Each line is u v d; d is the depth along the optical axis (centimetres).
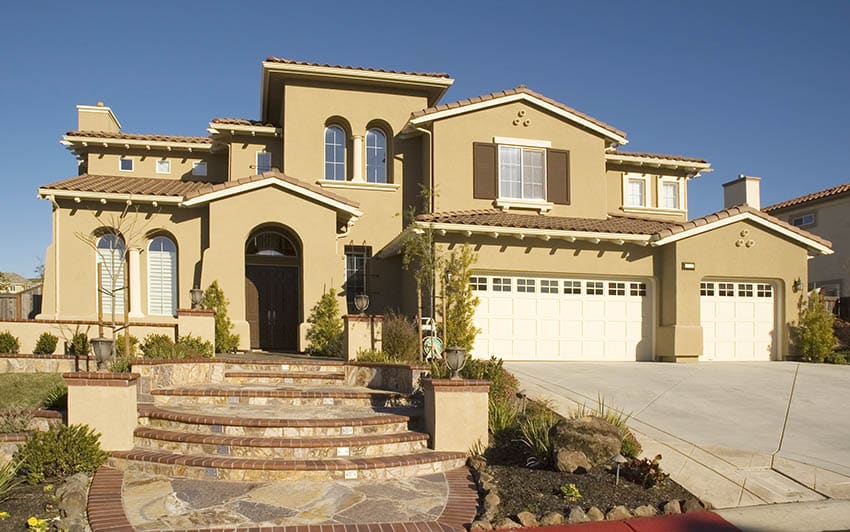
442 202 2105
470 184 2138
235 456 976
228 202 1878
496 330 1961
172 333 1582
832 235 3150
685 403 1410
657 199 2634
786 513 860
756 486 947
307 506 842
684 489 929
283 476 930
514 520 815
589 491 901
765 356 2147
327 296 1880
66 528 748
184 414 1089
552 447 999
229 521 788
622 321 2077
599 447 973
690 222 2070
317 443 985
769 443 1141
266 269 2023
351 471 944
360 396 1235
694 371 1805
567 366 1838
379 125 2241
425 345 1565
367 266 2166
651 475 924
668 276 2070
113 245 1641
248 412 1148
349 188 2167
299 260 2027
